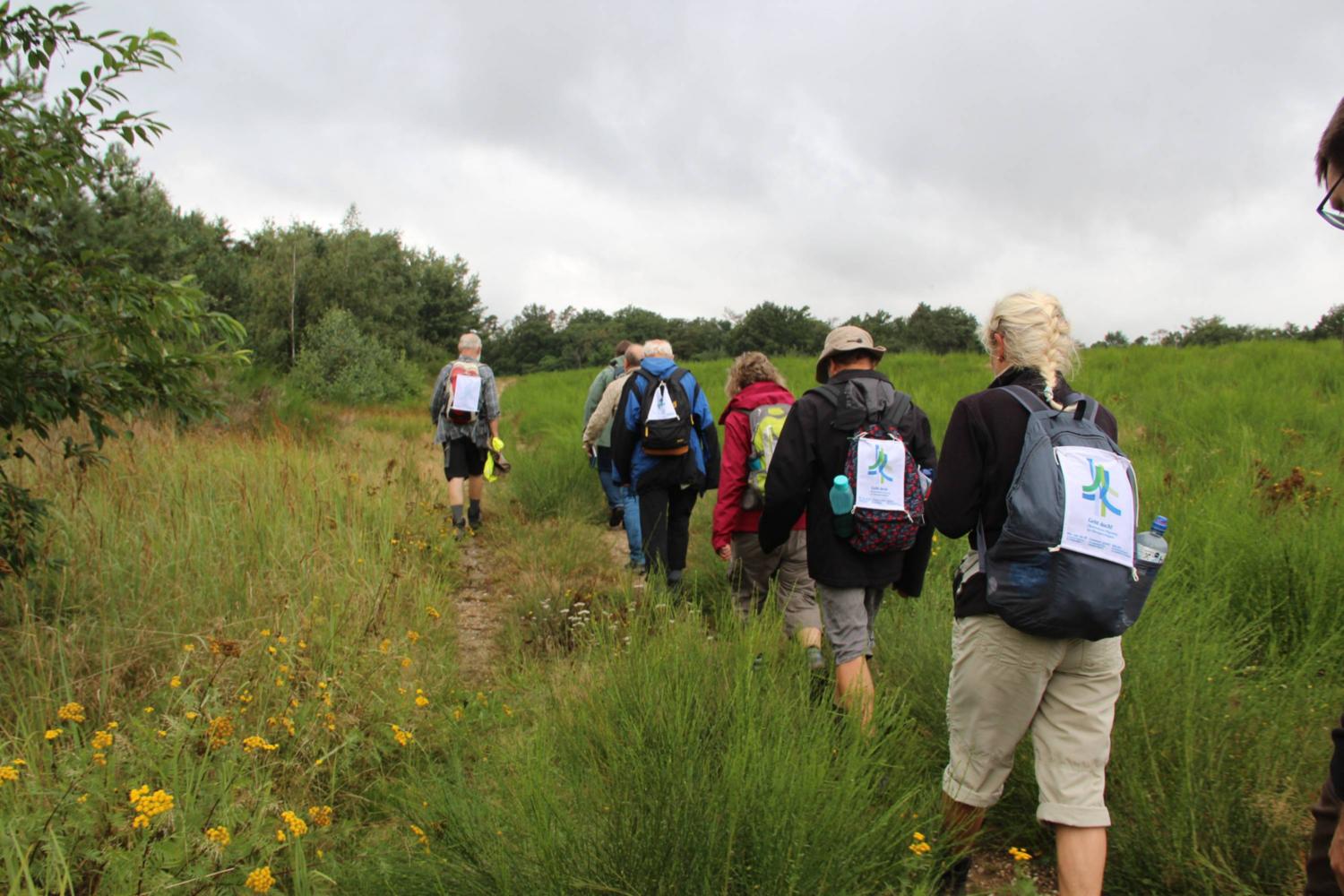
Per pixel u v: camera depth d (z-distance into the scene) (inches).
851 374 147.3
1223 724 122.9
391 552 229.3
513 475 393.7
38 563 169.2
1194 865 106.4
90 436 261.3
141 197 626.2
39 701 131.0
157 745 113.2
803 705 126.5
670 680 133.0
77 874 92.2
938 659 152.3
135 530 201.5
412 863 101.8
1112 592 92.1
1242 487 234.4
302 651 152.6
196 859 94.2
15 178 142.2
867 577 140.1
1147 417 406.6
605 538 318.7
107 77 146.6
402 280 1779.0
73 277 145.1
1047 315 105.8
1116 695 100.7
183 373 161.5
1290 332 1144.2
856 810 104.1
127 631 159.0
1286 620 170.7
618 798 104.7
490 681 176.9
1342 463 279.9
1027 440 97.6
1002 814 125.8
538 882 94.9
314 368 979.9
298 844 97.7
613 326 4778.5
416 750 138.4
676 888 93.7
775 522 147.2
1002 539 96.3
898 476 138.5
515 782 109.3
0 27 140.3
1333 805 81.4
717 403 573.9
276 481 263.4
